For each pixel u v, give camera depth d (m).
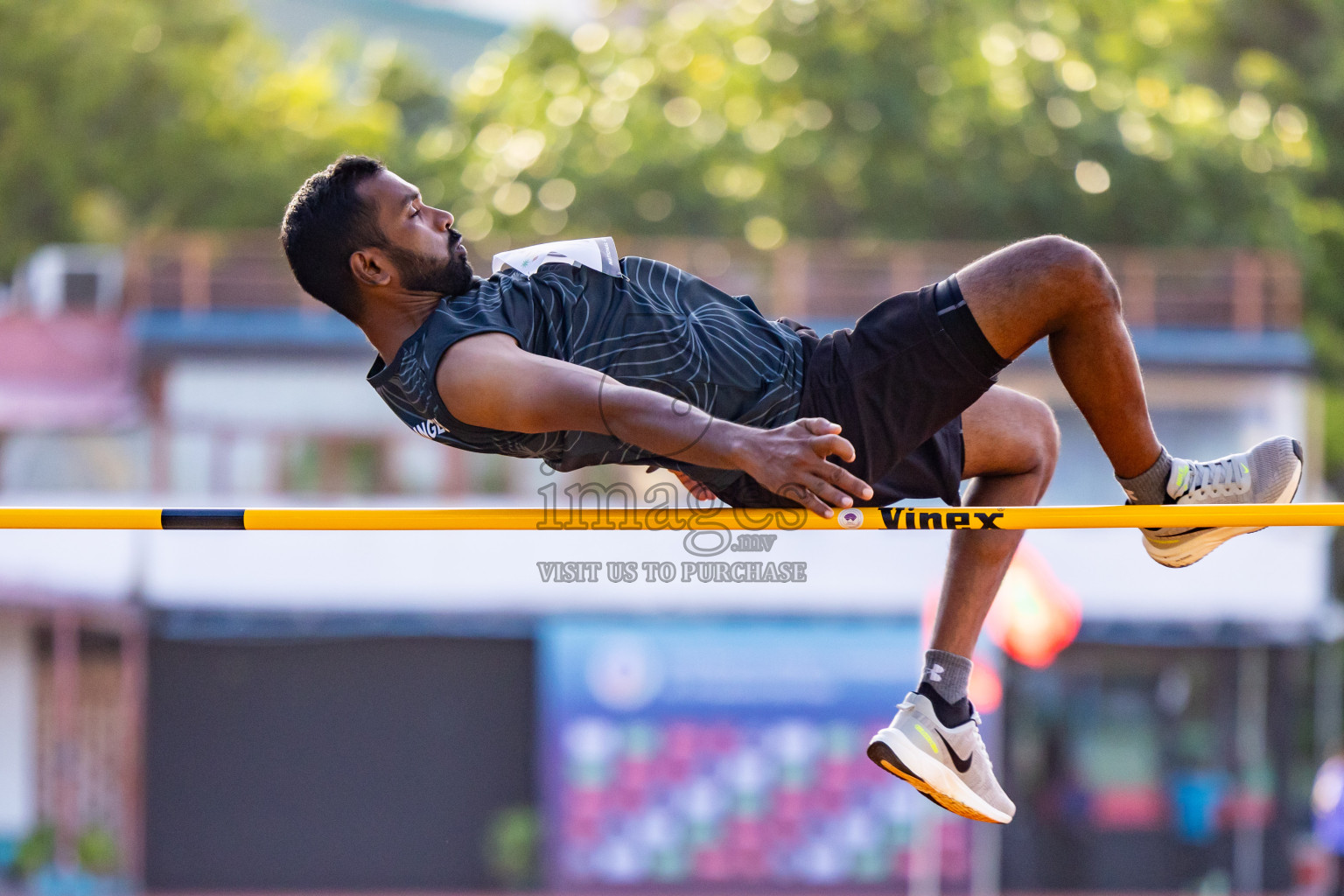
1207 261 58.09
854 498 11.08
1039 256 11.22
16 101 71.00
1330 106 75.56
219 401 55.69
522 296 11.27
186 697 54.62
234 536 53.06
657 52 67.31
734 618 51.75
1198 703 55.28
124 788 54.09
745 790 51.25
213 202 72.94
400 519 11.80
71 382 56.34
